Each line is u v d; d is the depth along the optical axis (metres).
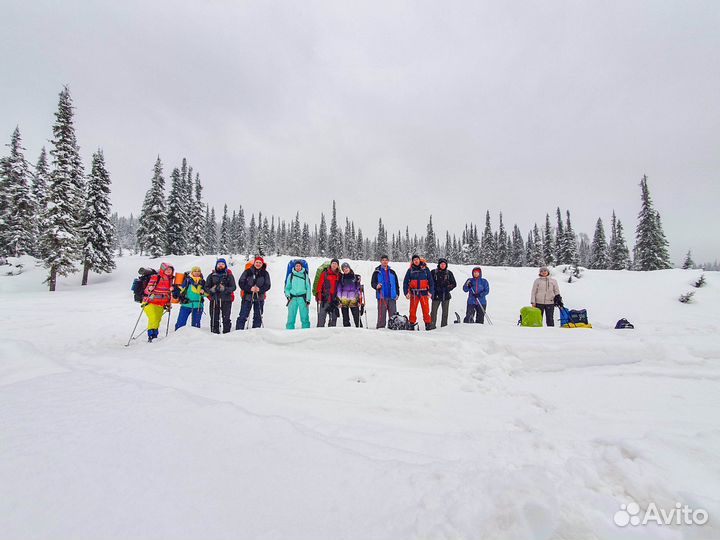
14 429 2.78
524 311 8.20
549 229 47.22
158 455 2.40
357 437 2.98
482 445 2.86
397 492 2.07
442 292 8.35
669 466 2.23
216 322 8.66
